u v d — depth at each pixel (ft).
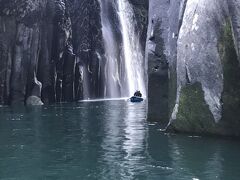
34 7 118.11
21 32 116.26
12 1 115.24
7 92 113.60
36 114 81.15
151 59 62.08
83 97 142.51
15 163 36.55
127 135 50.83
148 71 62.59
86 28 150.71
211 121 45.19
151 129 55.67
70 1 149.48
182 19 51.55
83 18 150.61
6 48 115.14
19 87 114.73
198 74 45.16
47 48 123.13
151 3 64.64
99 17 157.07
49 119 71.41
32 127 60.18
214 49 43.80
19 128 59.11
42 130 56.80
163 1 62.54
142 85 188.75
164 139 46.39
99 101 129.90
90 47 152.15
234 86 42.60
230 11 40.27
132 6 187.93
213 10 44.24
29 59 117.29
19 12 115.85
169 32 57.93
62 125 62.49
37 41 119.14
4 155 39.91
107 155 39.11
